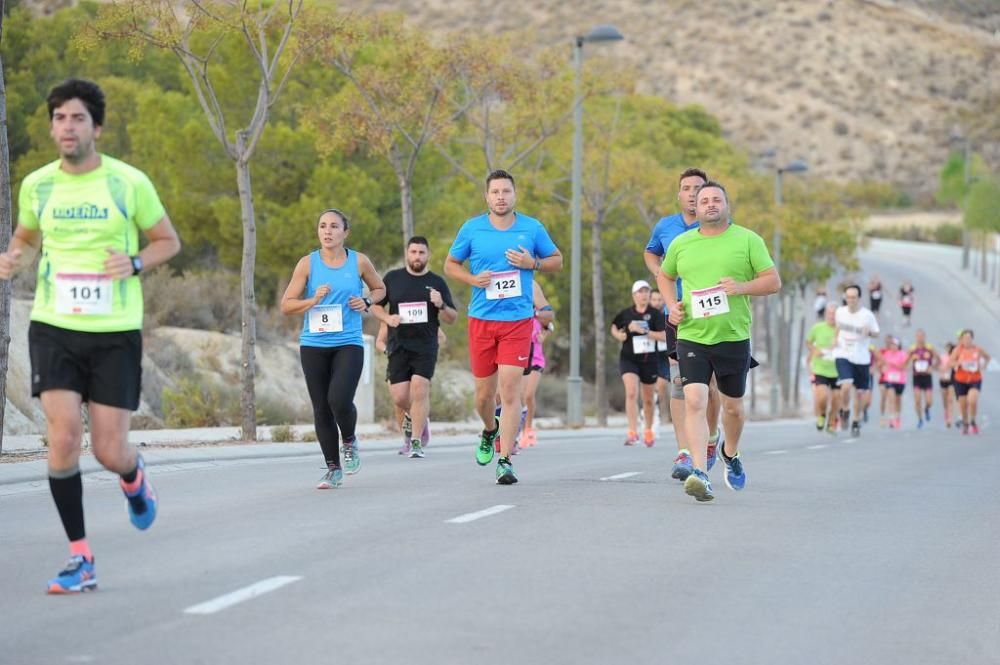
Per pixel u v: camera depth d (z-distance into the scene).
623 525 16.69
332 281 20.75
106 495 19.97
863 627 11.52
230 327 54.81
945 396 58.31
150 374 44.62
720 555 14.72
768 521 17.52
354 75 45.84
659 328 35.81
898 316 129.12
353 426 21.02
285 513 17.72
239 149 33.16
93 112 12.27
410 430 29.77
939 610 12.36
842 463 29.03
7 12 72.75
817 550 15.35
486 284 20.42
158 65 77.25
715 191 18.55
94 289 12.16
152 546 14.84
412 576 13.03
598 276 58.31
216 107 33.06
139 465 12.73
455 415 50.69
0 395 25.78
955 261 164.88
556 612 11.57
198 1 32.66
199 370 48.25
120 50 75.50
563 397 72.75
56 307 12.16
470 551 14.54
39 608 11.48
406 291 28.56
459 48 45.91
